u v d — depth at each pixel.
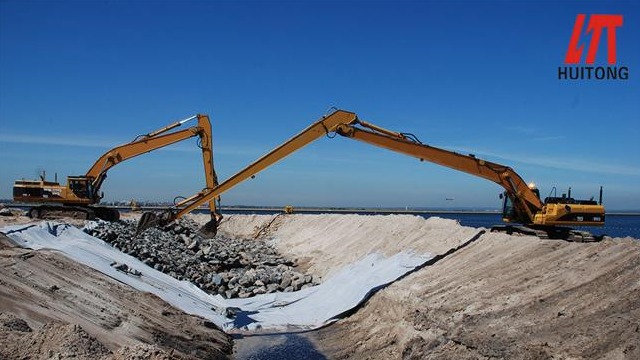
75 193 26.86
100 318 12.76
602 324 10.03
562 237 17.94
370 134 17.83
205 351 13.94
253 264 30.16
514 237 17.50
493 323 12.05
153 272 21.61
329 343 16.20
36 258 15.27
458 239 20.11
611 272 11.92
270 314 19.61
